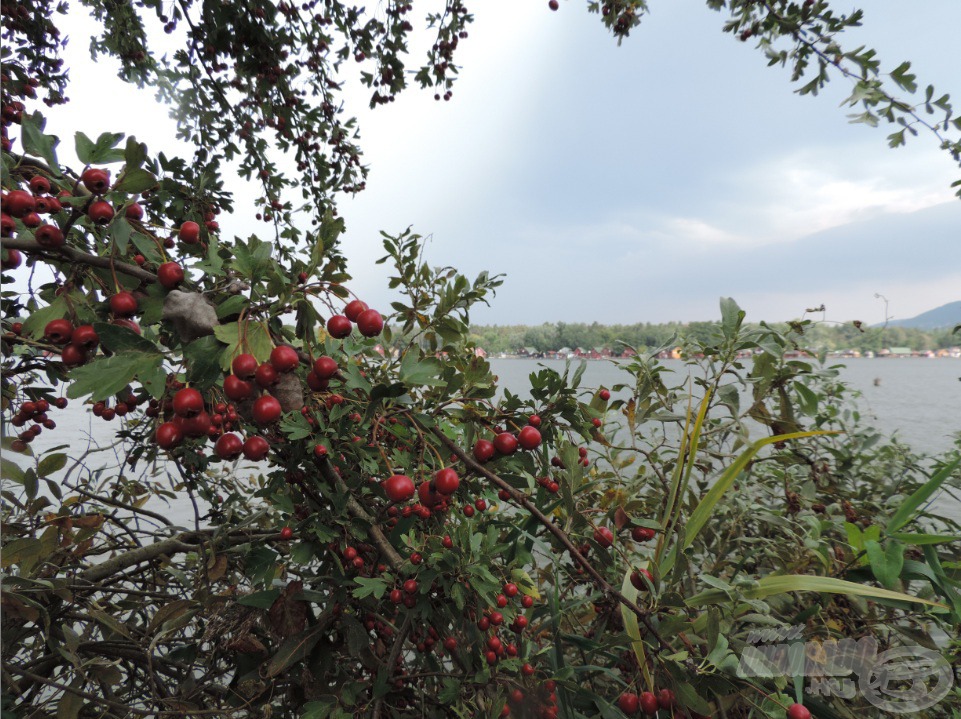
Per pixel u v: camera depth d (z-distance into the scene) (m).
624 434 2.27
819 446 2.39
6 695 1.36
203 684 1.62
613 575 1.41
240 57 3.23
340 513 1.40
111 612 1.95
